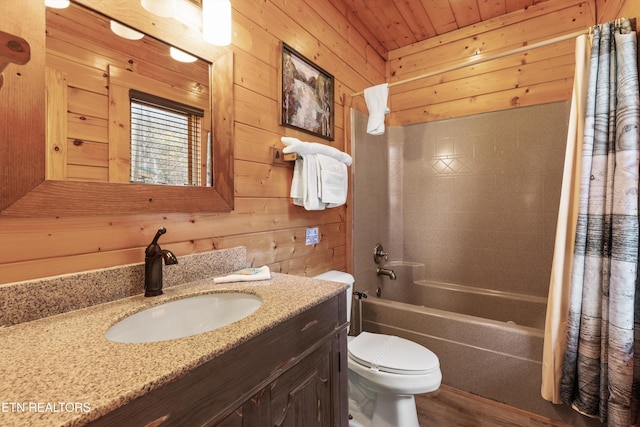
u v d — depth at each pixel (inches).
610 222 50.4
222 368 24.5
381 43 105.1
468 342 67.1
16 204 28.2
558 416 58.0
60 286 31.0
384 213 102.7
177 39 42.4
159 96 40.4
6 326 27.5
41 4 30.2
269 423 29.3
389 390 50.1
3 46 21.8
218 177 47.6
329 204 65.9
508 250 89.2
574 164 56.4
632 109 48.1
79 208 32.6
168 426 20.6
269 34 59.3
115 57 36.1
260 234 56.5
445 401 65.4
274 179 59.9
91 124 33.9
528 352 60.8
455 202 97.1
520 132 87.3
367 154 93.5
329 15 78.5
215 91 47.3
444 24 94.6
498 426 58.2
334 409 39.8
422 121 102.8
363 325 82.5
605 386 50.4
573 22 81.0
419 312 73.4
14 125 28.2
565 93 81.7
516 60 88.0
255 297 38.7
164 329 35.2
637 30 51.0
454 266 97.5
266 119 58.1
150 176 39.4
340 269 81.5
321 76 74.5
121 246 37.1
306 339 34.4
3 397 17.5
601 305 51.6
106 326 28.0
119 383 19.0
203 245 46.4
